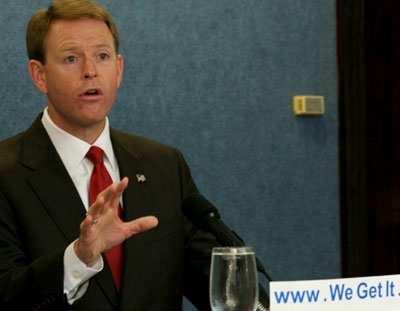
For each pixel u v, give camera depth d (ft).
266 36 29.43
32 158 17.67
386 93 31.71
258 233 29.32
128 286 17.06
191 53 28.14
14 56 25.49
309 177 30.30
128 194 17.99
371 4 31.45
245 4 29.07
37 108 25.76
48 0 25.93
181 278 18.13
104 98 17.57
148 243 17.67
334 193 30.76
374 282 12.62
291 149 29.96
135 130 27.20
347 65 30.94
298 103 29.84
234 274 12.34
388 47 31.78
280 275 29.71
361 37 31.19
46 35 17.79
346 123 30.99
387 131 31.76
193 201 15.25
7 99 25.41
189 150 28.12
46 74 17.84
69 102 17.44
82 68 17.46
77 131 17.84
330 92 30.68
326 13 30.63
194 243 18.58
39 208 17.08
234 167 28.89
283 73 29.78
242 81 29.01
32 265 15.51
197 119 28.25
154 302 17.46
